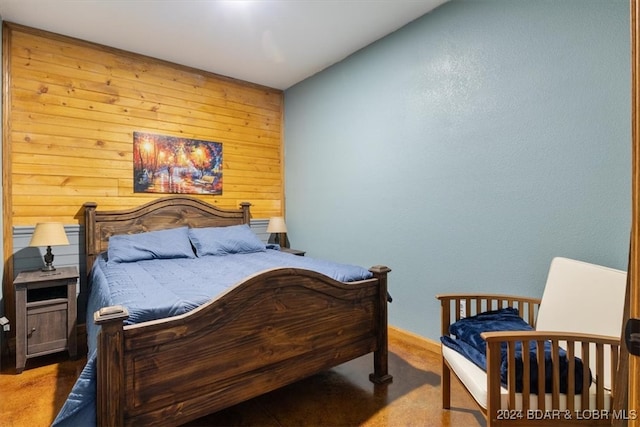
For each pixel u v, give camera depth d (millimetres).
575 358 1391
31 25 2812
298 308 1832
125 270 2391
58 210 2965
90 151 3121
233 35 3029
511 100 2193
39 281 2432
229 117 4008
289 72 3869
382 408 1926
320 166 3852
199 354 1493
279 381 1755
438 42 2617
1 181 2646
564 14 1945
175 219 3525
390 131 3020
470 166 2432
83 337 3000
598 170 1831
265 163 4324
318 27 2902
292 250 3869
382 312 2209
